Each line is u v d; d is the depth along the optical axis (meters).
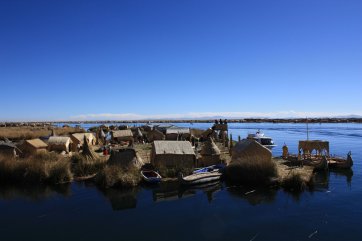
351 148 55.81
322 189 26.08
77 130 88.25
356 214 20.22
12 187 27.44
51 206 22.55
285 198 23.80
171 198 24.22
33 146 38.75
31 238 17.30
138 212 21.23
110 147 45.00
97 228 18.61
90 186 27.61
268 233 17.59
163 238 17.16
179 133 60.88
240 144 34.66
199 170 30.80
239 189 26.39
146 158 39.03
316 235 17.27
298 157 37.72
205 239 16.95
